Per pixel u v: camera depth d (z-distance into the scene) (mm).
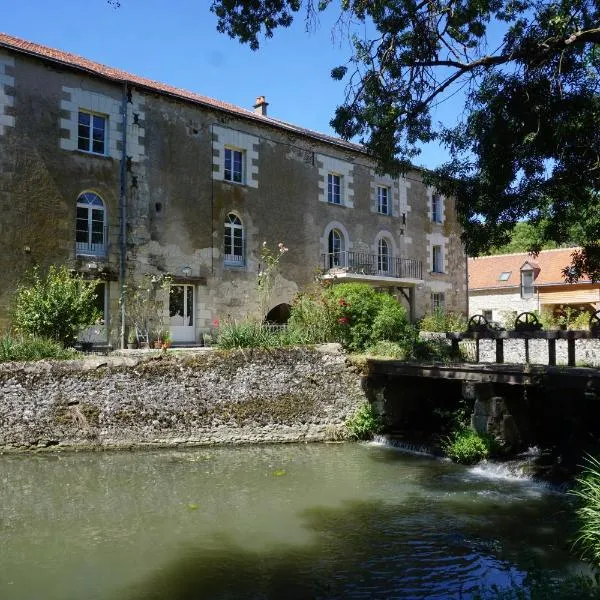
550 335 10797
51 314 13008
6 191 13711
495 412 10602
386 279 21156
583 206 10406
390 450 11711
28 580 5852
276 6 9570
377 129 10469
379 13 9508
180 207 16859
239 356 12570
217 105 18094
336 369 13125
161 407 11906
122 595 5570
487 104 9648
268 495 8602
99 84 15422
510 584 5762
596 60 9102
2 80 13773
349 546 6727
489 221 10414
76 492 8703
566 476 9039
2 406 11023
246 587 5734
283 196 19484
